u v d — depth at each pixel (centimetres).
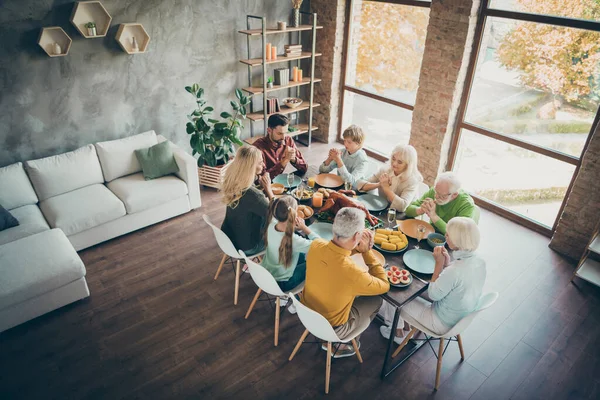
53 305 335
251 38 558
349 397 279
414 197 346
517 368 300
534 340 321
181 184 452
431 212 296
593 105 387
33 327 329
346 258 236
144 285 372
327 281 239
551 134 423
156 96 508
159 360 304
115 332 326
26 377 291
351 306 269
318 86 635
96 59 449
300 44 608
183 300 356
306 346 315
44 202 414
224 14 522
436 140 504
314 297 252
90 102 462
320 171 391
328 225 304
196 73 530
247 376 292
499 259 407
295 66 628
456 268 243
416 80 529
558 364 303
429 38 468
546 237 441
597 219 379
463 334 325
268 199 328
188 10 492
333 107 633
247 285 373
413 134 527
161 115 522
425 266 269
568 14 380
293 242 273
